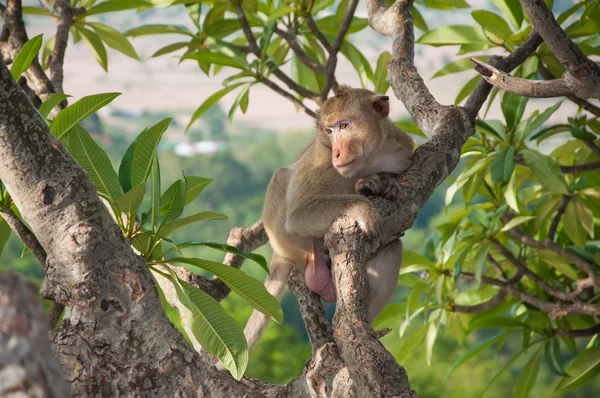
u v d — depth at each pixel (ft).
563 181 22.27
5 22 22.82
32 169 13.67
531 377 25.89
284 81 27.50
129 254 14.30
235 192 225.97
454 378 117.70
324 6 28.94
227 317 15.31
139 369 13.74
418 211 17.20
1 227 18.03
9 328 7.38
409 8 22.72
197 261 15.78
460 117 18.86
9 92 13.39
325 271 20.13
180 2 26.18
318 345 16.70
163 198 16.49
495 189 26.58
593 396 120.88
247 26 27.48
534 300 24.40
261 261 16.06
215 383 14.11
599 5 22.93
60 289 13.94
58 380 7.76
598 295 24.70
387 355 12.72
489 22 24.53
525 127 23.08
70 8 25.58
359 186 19.63
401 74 20.67
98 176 16.21
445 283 26.61
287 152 274.57
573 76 15.65
